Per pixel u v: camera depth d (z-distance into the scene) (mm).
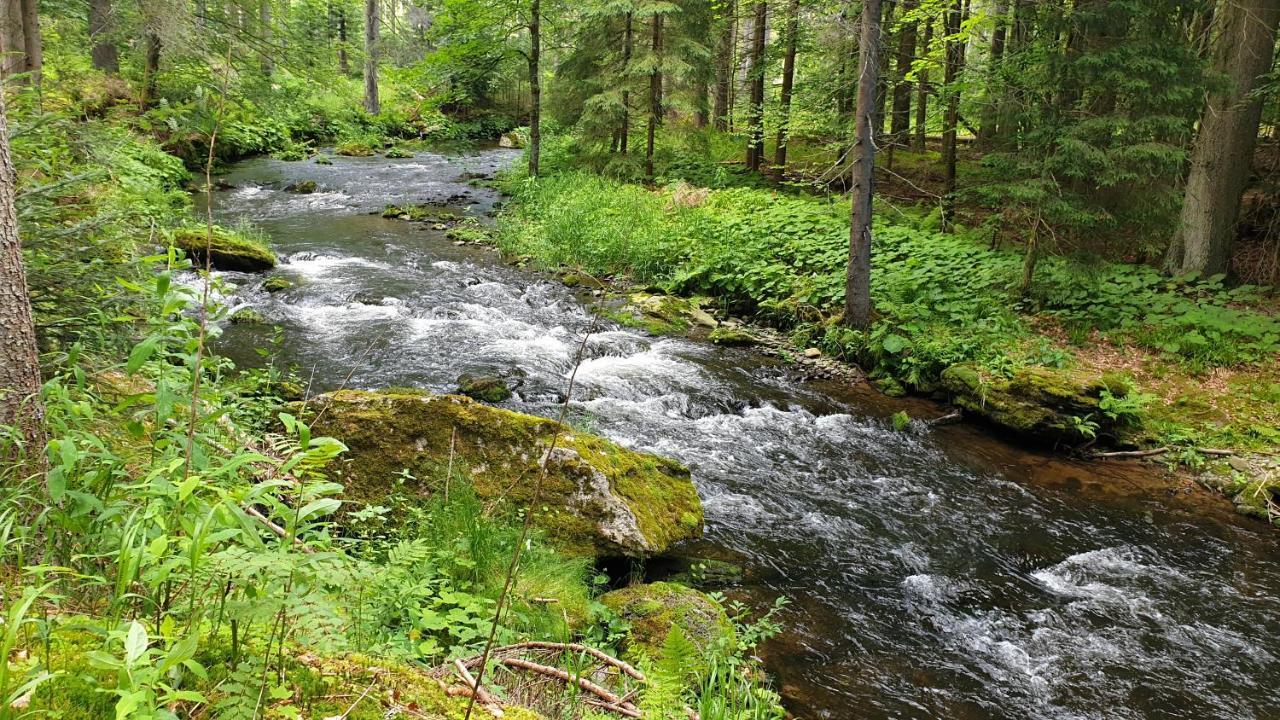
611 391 9180
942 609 5582
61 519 2170
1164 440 8586
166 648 1731
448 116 34875
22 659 1868
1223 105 11070
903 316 10977
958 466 8188
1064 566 6355
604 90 20891
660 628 4453
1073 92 10328
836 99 15875
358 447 5266
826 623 5242
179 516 1837
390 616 3273
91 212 4910
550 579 4582
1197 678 4992
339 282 12492
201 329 2260
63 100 6184
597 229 15625
